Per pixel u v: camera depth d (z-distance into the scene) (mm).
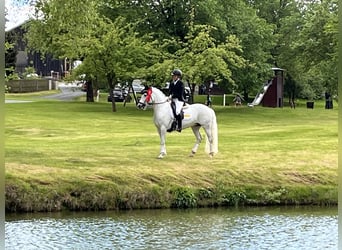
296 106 67000
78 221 16422
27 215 17000
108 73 48531
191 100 48688
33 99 61625
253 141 28500
